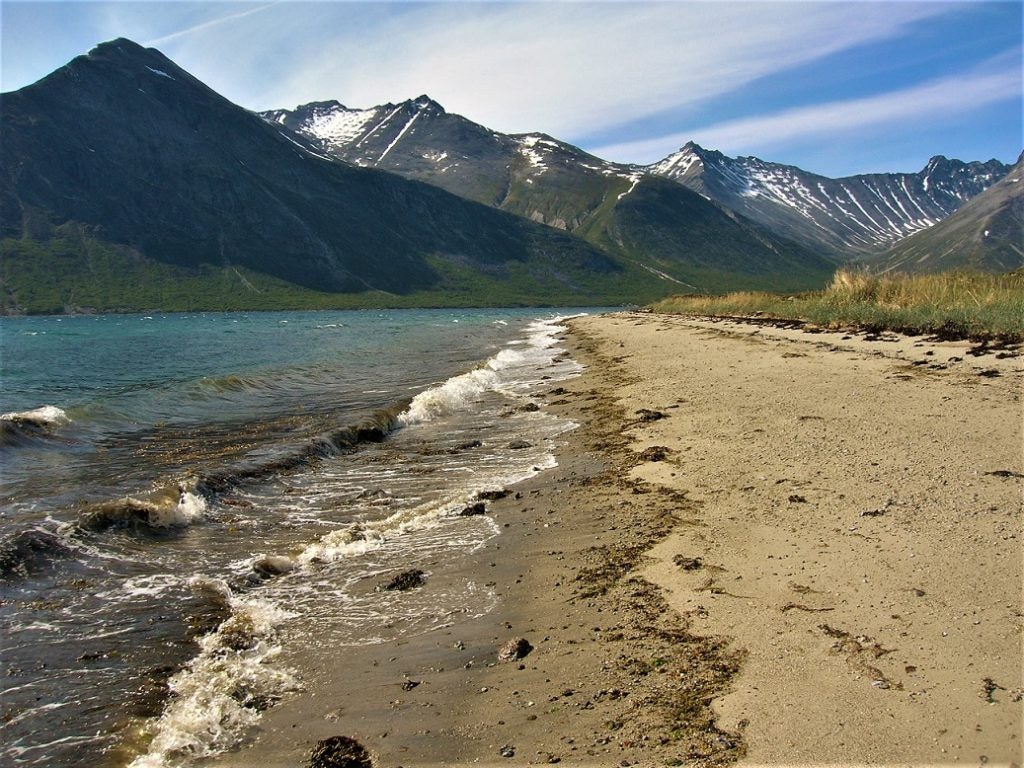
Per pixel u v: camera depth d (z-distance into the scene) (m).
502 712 4.57
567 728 4.31
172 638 5.82
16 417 13.70
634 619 5.65
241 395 19.52
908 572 5.73
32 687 5.05
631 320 55.12
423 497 9.84
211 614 6.26
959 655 4.50
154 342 46.16
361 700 4.86
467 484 10.44
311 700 4.90
